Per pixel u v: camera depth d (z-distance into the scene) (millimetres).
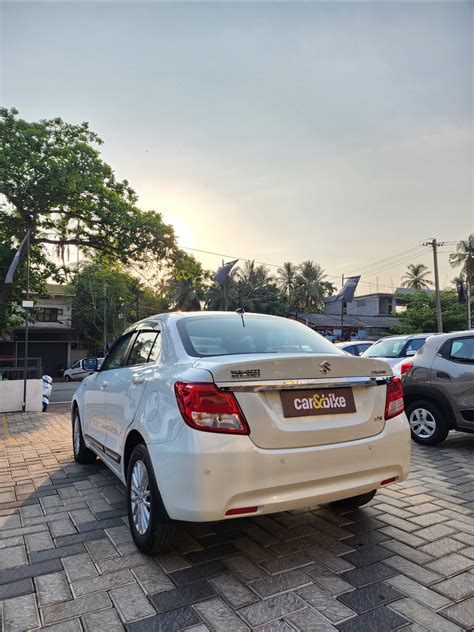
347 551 2984
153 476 2789
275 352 3332
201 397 2557
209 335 3395
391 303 52500
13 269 16516
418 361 6273
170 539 2834
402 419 3166
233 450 2494
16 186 17109
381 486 2994
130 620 2279
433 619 2254
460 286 32281
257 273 50625
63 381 34312
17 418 10430
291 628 2197
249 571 2740
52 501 4129
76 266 23797
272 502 2549
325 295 59906
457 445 6223
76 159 17656
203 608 2367
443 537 3188
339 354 3514
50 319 40219
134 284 44188
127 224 18375
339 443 2797
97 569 2807
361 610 2330
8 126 17172
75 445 5617
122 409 3613
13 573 2785
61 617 2320
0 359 12305
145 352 3756
